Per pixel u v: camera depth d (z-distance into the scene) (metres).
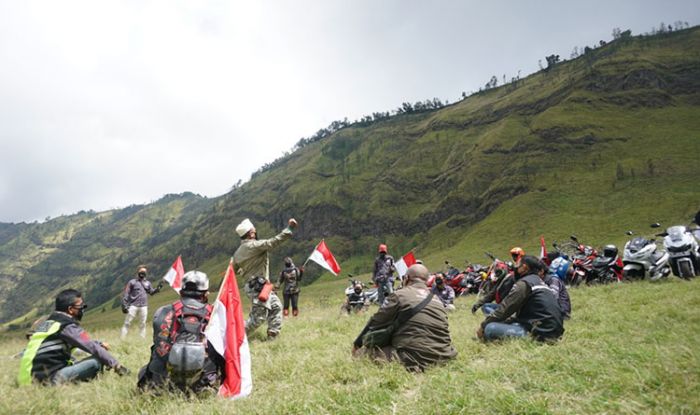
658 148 164.75
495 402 4.11
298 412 4.40
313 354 7.38
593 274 16.19
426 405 4.21
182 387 5.25
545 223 138.62
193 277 5.68
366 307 18.91
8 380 7.21
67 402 5.31
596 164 172.38
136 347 10.24
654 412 3.57
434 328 6.10
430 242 190.50
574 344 6.31
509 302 7.08
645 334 6.65
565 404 4.03
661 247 16.25
